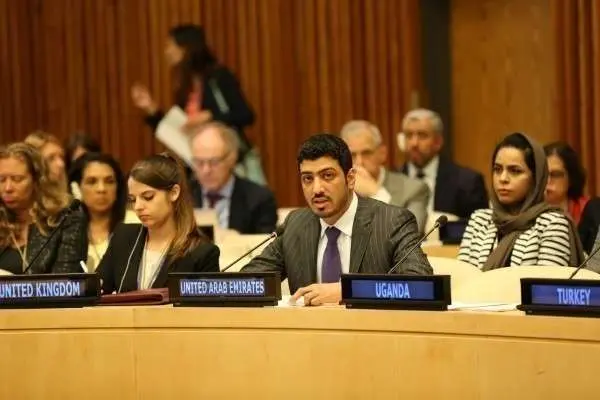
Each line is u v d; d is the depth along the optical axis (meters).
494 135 14.02
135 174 7.09
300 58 14.45
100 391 5.88
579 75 12.59
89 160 9.09
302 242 6.80
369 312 5.44
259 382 5.66
